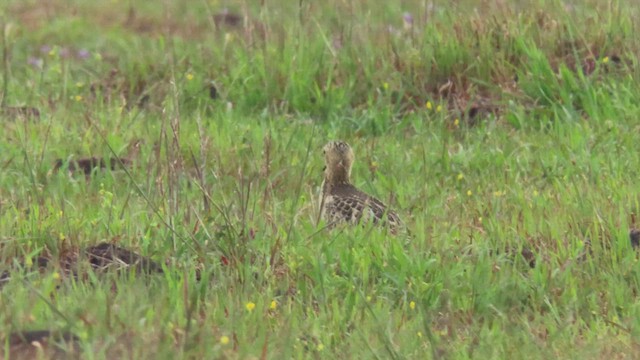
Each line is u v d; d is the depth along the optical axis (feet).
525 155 49.90
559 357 31.96
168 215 41.04
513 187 45.57
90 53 71.20
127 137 52.65
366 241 39.04
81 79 63.36
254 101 58.90
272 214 41.70
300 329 33.60
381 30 65.67
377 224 40.91
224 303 34.83
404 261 37.37
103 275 36.22
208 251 38.63
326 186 44.04
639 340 32.94
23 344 31.55
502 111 56.34
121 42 72.49
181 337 31.83
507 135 53.36
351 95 58.65
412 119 56.03
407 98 58.13
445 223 41.22
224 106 58.39
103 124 54.34
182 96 58.65
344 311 34.60
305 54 60.54
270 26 66.23
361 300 35.04
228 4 81.71
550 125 53.98
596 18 61.31
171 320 33.12
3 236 39.22
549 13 61.67
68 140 51.67
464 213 42.88
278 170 48.19
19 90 60.85
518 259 38.45
